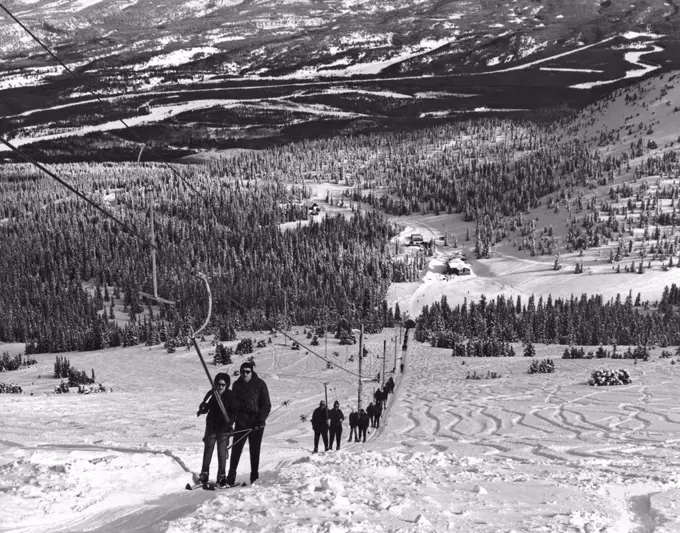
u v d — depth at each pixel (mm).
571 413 38844
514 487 9953
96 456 12117
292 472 10078
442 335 149250
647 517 8727
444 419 39750
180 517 7395
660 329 154375
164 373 129875
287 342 153500
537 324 163625
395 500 8156
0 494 9367
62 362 134750
